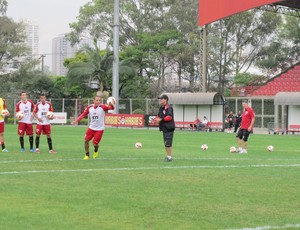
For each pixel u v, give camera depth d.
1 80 84.44
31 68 84.94
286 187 13.29
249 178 14.83
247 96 68.31
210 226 9.06
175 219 9.55
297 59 87.31
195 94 53.94
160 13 95.94
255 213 10.14
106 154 21.98
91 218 9.54
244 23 92.19
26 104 22.58
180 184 13.58
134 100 65.38
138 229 8.77
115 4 57.28
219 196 11.91
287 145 31.20
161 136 39.16
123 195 11.85
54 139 33.25
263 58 94.50
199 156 21.73
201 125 53.78
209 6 58.62
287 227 9.02
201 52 60.00
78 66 81.50
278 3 58.31
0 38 83.19
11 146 26.03
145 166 17.48
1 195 11.62
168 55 86.19
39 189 12.49
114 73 58.88
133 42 97.00
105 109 19.77
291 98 48.31
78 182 13.66
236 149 25.66
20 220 9.27
